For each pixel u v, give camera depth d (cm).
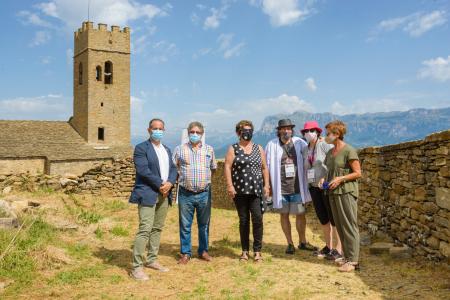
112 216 1020
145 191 544
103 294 461
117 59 4947
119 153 4250
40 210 885
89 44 4756
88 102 4709
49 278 502
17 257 527
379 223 803
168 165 578
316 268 567
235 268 573
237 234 848
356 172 546
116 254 648
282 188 664
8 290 447
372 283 489
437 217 556
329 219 635
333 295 445
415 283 481
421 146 606
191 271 571
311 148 648
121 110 4947
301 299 436
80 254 618
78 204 1159
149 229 543
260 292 464
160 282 518
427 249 586
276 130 675
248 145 614
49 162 3684
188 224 623
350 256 554
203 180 615
